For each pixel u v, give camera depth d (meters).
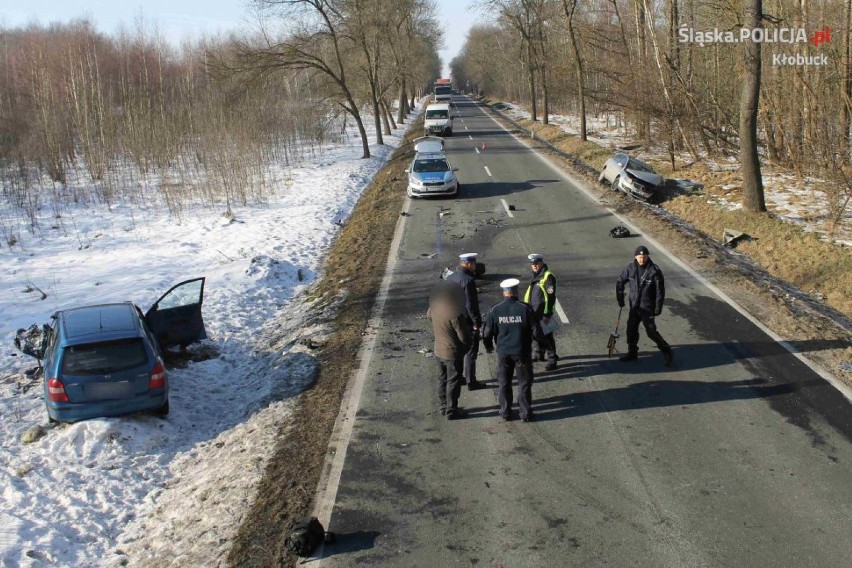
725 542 5.94
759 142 28.64
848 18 21.38
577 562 5.77
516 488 6.89
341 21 35.12
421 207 21.56
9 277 15.06
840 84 20.97
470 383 9.21
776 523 6.17
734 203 19.78
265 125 35.62
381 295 13.35
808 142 21.72
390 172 29.61
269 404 9.29
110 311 9.71
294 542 6.06
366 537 6.27
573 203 21.00
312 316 12.67
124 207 22.45
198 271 15.75
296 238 18.75
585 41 39.91
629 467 7.18
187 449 8.66
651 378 9.27
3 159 27.55
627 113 33.59
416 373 9.81
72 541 6.77
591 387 9.10
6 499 7.30
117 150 30.94
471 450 7.68
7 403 9.52
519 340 8.07
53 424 8.83
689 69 29.42
